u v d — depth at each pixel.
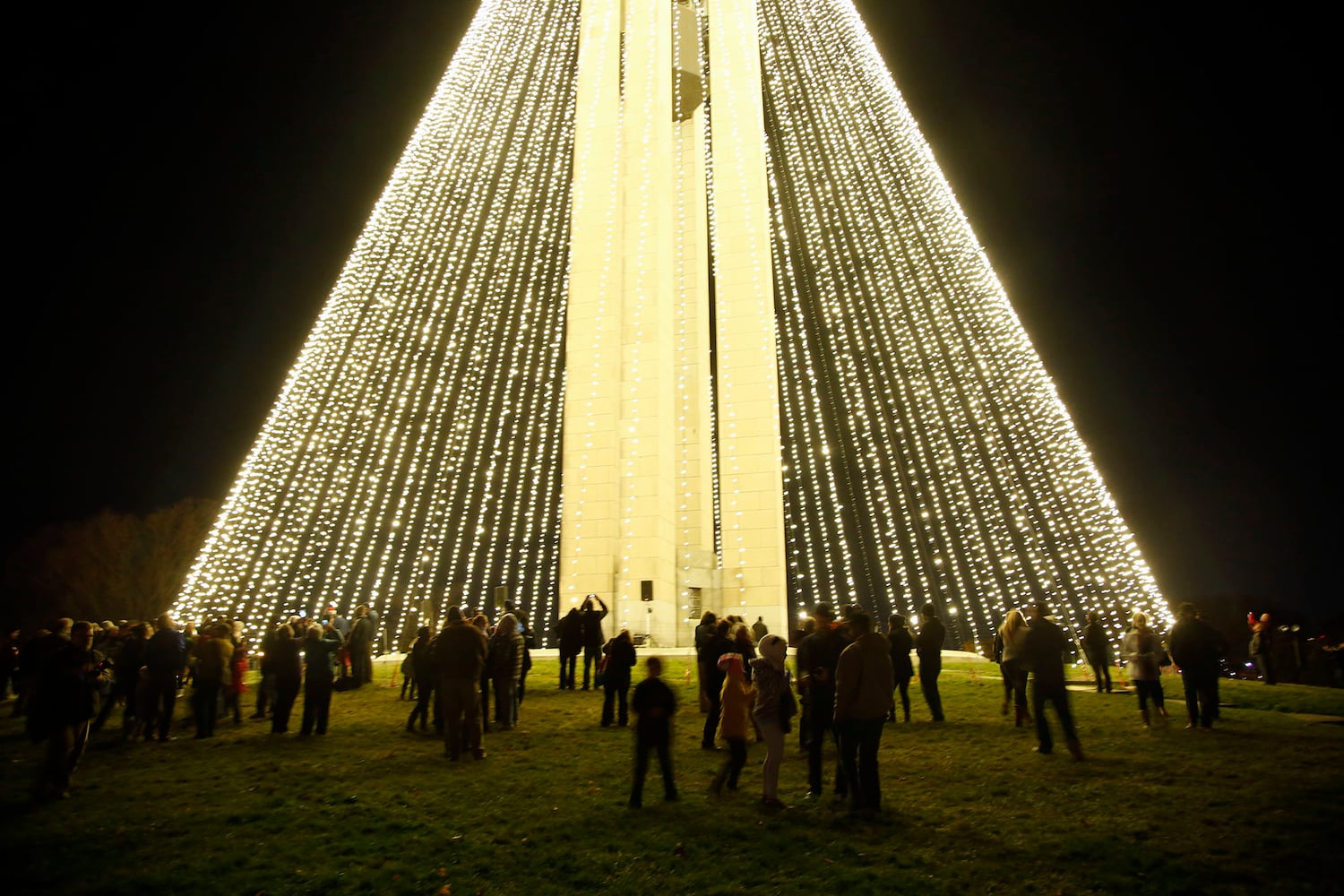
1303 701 15.67
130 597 42.19
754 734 12.46
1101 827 7.43
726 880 6.41
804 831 7.51
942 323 27.48
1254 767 9.50
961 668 22.02
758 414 27.03
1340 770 9.34
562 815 8.12
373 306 26.12
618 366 27.31
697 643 13.77
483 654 11.00
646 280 27.73
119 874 6.70
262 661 14.44
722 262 28.42
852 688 7.96
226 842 7.45
